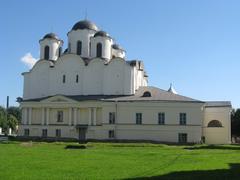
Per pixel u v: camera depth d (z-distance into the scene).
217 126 87.81
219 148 60.84
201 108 78.81
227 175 24.97
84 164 30.84
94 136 81.81
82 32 94.38
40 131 86.00
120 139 79.38
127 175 24.30
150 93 82.88
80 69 89.00
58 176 23.31
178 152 49.00
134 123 80.25
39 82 91.50
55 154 41.50
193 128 78.31
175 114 79.19
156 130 79.38
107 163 32.12
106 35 93.31
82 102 83.19
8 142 70.75
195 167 29.94
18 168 26.98
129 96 83.88
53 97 85.00
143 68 99.38
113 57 92.19
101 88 87.19
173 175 24.72
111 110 81.38
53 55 95.50
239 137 119.88
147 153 45.78
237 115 119.38
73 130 83.50
